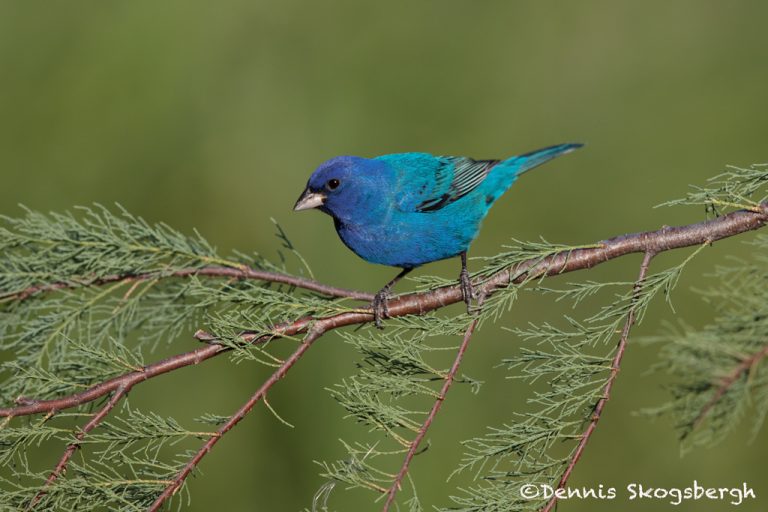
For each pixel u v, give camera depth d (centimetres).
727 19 1603
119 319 851
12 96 1478
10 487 1120
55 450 1141
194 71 1525
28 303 865
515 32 1623
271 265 856
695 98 1556
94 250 843
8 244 843
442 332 665
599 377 614
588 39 1620
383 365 664
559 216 1484
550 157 1112
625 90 1574
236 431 1249
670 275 638
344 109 1544
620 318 624
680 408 505
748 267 563
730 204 668
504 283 736
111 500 622
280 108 1523
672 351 506
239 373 1264
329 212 1019
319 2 1586
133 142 1480
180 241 853
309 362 1252
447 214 1027
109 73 1509
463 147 1549
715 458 1158
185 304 889
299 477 1219
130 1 1541
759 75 1553
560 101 1573
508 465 1157
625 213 1481
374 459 1178
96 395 673
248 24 1559
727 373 497
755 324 519
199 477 1235
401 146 1529
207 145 1491
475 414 1225
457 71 1588
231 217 1453
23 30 1506
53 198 1445
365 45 1584
